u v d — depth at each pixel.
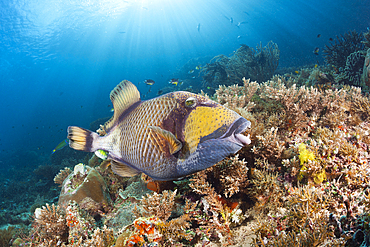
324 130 3.38
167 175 1.19
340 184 2.69
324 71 7.10
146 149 1.16
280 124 3.86
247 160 3.31
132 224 2.61
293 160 2.93
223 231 2.61
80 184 4.20
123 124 1.27
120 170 1.30
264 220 2.63
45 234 3.44
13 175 16.34
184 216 2.69
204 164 1.12
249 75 11.62
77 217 3.38
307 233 2.18
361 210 2.30
